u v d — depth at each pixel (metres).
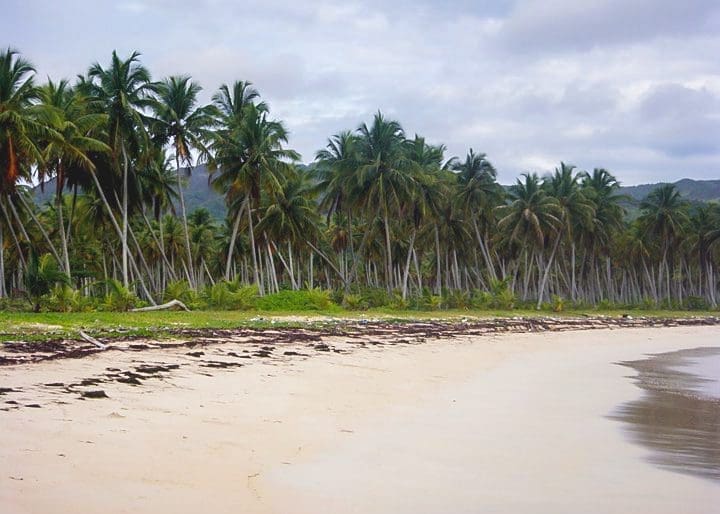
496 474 8.30
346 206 49.84
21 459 7.24
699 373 21.80
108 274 64.62
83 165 37.78
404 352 22.42
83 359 14.93
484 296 54.38
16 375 12.36
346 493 7.21
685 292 91.50
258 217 52.84
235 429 9.73
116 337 19.33
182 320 26.73
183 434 9.12
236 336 22.42
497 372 19.28
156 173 42.75
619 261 83.62
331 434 9.97
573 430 11.28
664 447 10.27
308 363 17.75
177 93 40.00
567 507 7.09
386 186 46.75
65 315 25.78
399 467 8.41
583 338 35.97
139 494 6.52
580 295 80.19
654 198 72.12
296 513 6.47
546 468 8.70
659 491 7.82
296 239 52.84
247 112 42.69
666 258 80.31
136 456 7.83
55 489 6.40
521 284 86.94
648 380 19.48
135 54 37.75
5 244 44.62
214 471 7.58
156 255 65.06
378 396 13.62
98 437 8.49
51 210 53.94
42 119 31.72
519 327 39.09
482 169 58.97
